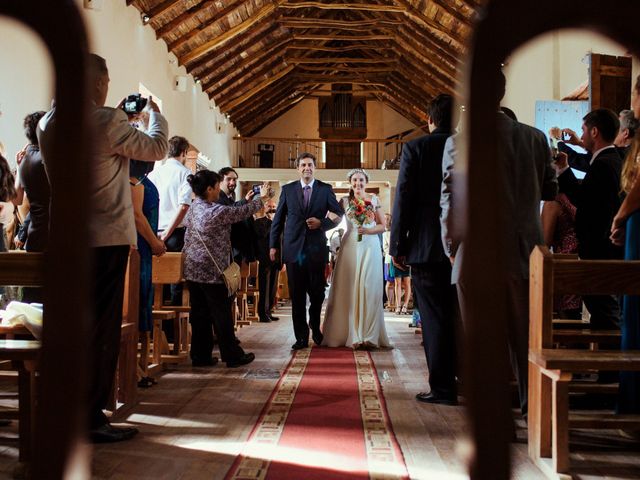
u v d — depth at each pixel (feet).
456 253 9.47
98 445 8.54
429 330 11.45
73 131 1.40
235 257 24.98
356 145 81.71
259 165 74.64
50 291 1.39
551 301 7.77
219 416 10.36
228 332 15.67
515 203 8.92
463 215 1.37
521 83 37.55
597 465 7.63
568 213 14.21
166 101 38.73
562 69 32.01
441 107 11.84
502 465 1.33
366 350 19.01
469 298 1.36
